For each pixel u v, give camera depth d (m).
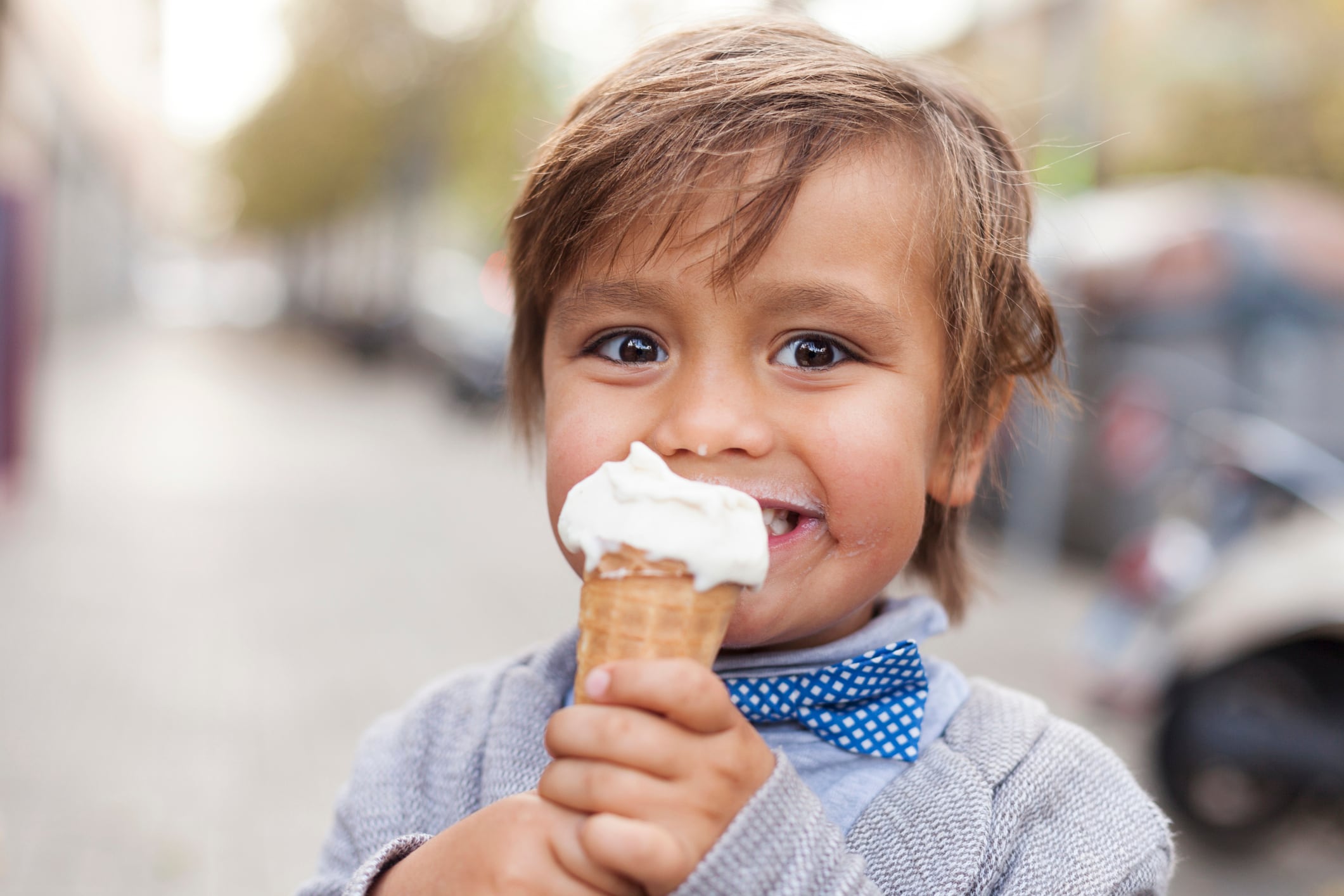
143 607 6.34
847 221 1.14
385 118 26.22
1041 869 1.21
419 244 27.14
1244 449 4.41
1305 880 3.70
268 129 30.31
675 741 0.95
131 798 3.98
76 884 3.41
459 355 15.91
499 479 11.80
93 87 28.02
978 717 1.36
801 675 1.25
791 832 0.97
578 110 1.39
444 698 1.53
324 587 7.03
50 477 10.38
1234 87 13.77
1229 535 4.06
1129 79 13.34
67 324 29.11
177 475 11.02
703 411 1.13
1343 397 6.89
